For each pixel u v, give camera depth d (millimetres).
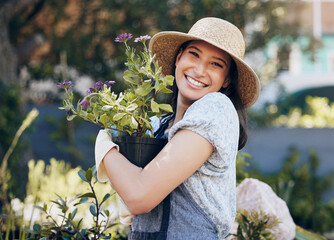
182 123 1697
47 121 8078
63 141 8125
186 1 7719
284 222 2764
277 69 8430
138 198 1630
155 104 1703
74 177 3566
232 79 2053
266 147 8148
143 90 1716
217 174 1752
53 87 8602
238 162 3127
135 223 1795
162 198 1664
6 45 7199
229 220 1781
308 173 7645
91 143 8188
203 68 1915
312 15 11266
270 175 7988
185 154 1668
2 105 6035
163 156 1669
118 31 8055
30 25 8719
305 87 10039
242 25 7879
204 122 1691
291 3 8133
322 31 11203
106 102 1735
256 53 8312
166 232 1746
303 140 8109
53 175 3623
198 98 1930
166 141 1795
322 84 10031
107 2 7816
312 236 3025
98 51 8359
